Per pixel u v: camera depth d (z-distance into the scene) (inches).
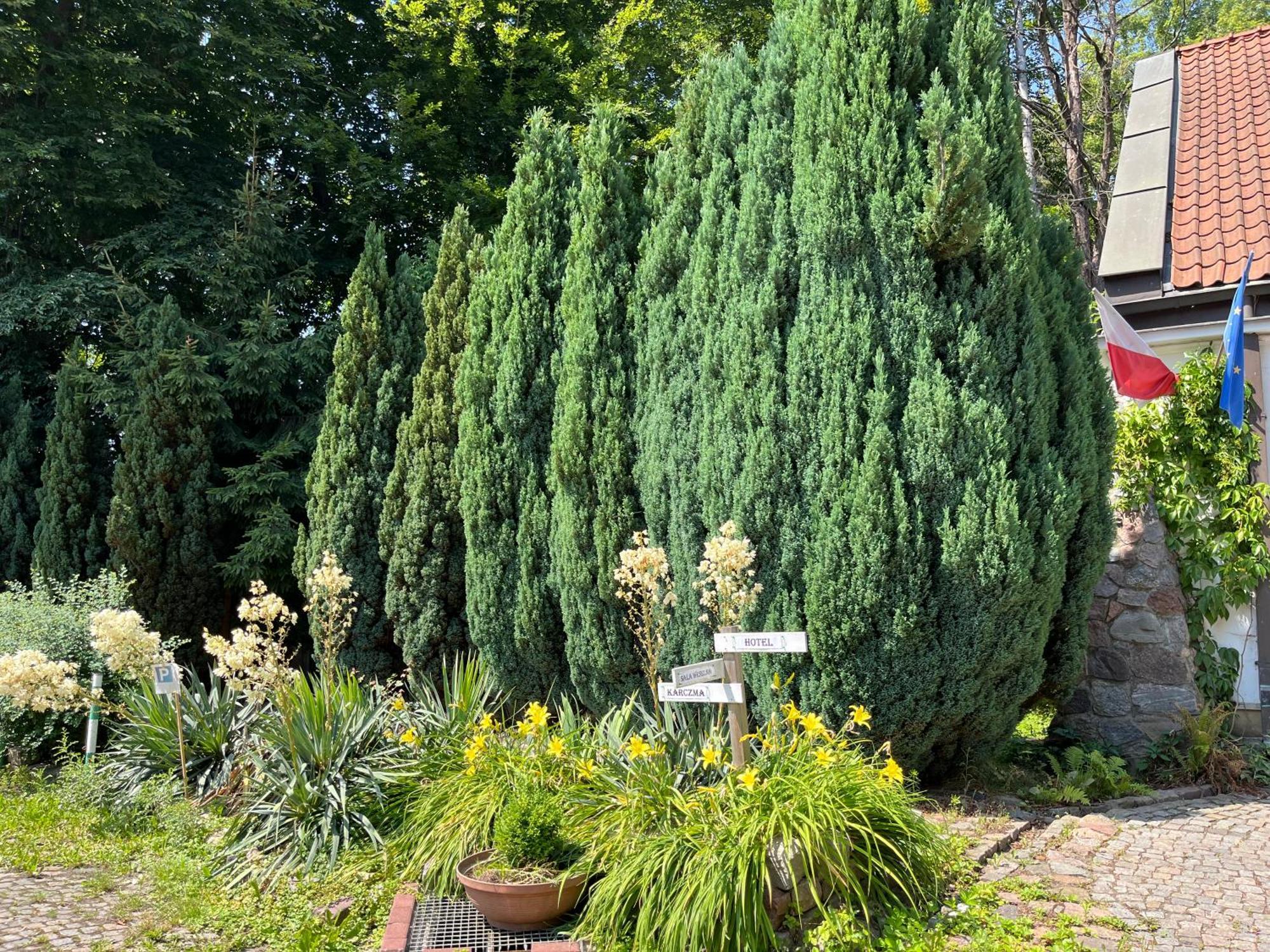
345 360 335.0
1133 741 265.9
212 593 402.0
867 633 205.5
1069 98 692.7
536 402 273.9
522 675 278.2
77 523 410.3
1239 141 350.3
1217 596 278.8
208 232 500.4
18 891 197.9
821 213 216.1
